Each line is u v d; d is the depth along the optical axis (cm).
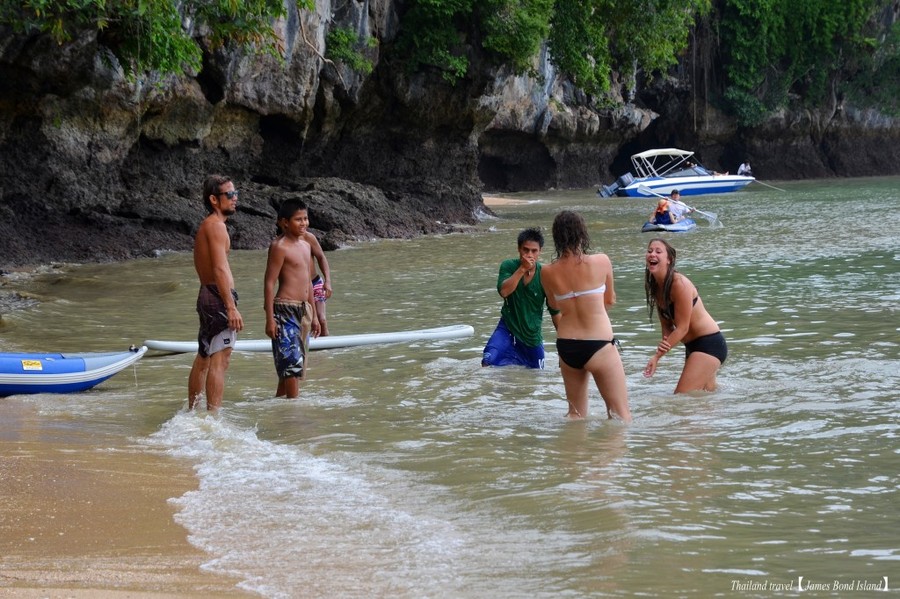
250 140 3061
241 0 2077
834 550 511
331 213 2800
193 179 2878
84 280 1875
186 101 2708
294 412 872
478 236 2903
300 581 476
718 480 636
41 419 850
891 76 6600
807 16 6222
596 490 619
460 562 503
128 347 1227
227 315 856
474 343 1225
